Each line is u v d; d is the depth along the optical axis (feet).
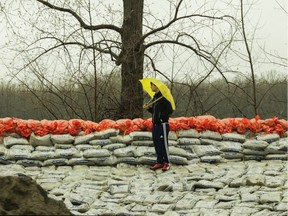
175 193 45.24
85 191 45.80
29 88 78.18
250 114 91.76
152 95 53.88
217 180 47.93
